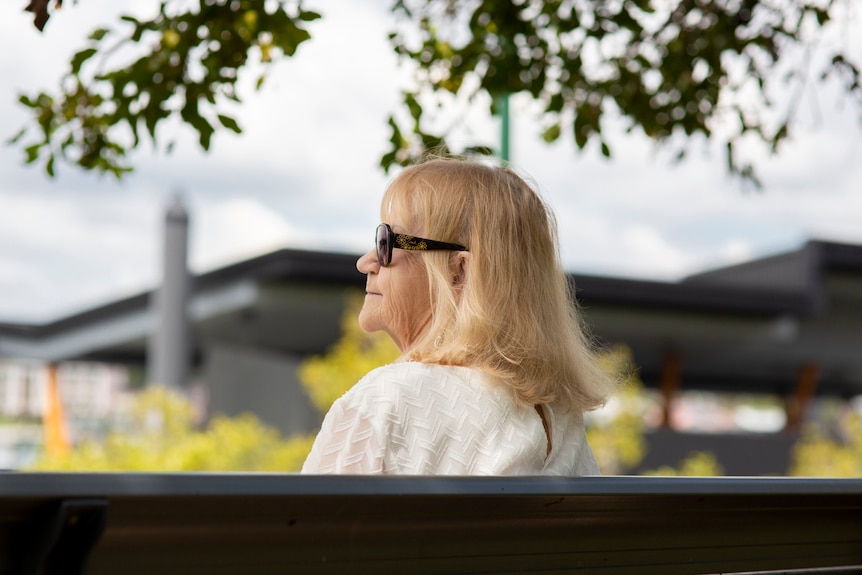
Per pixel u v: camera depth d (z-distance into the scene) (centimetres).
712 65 474
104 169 430
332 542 127
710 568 163
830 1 459
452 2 459
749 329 2497
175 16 396
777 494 159
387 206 207
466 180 201
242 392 2297
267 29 395
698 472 1822
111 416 1472
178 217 2145
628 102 482
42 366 2650
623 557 154
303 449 1333
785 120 477
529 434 186
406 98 452
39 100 417
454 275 200
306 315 2255
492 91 461
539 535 144
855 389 3825
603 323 2372
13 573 110
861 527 181
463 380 185
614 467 1499
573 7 463
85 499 107
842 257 2434
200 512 115
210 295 2202
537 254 201
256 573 123
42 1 279
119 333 2464
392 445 178
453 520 135
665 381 2655
